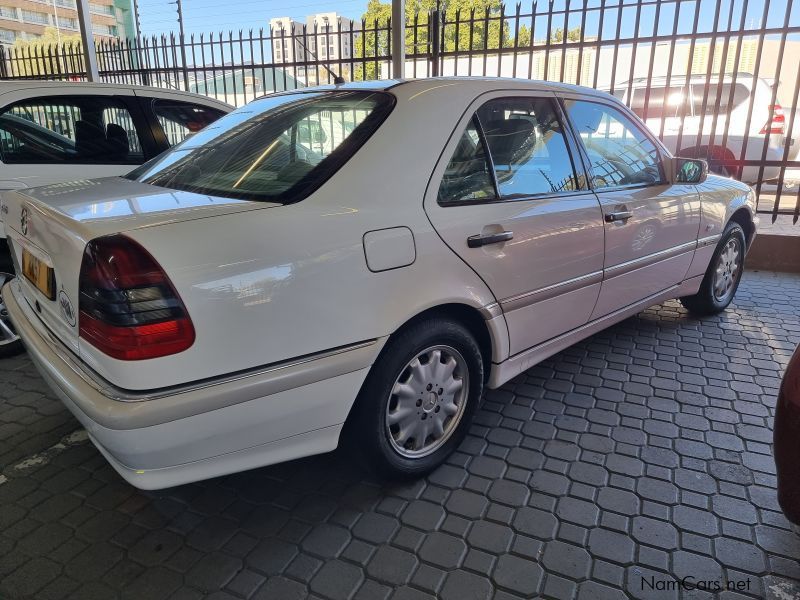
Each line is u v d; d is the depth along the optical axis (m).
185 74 7.88
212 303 1.71
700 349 3.79
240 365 1.78
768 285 5.31
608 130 3.25
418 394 2.35
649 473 2.49
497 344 2.56
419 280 2.16
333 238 1.92
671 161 3.56
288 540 2.14
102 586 1.93
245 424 1.84
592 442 2.73
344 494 2.39
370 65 11.64
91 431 1.82
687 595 1.87
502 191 2.53
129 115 4.16
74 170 3.85
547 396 3.17
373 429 2.20
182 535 2.17
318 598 1.88
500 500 2.33
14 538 2.16
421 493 2.39
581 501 2.32
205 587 1.92
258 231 1.80
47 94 3.82
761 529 2.15
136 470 1.77
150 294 1.64
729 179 4.37
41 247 2.09
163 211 1.85
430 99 2.37
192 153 2.59
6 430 2.89
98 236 1.69
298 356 1.89
